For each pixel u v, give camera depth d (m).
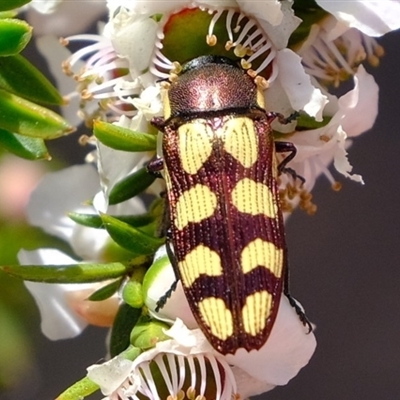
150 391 0.08
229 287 0.08
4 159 0.09
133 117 0.08
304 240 0.11
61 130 0.08
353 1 0.08
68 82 0.09
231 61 0.08
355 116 0.08
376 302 0.11
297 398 0.11
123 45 0.08
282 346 0.08
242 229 0.08
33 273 0.08
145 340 0.08
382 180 0.11
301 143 0.08
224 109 0.08
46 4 0.08
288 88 0.08
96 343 0.10
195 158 0.08
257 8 0.08
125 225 0.08
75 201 0.09
